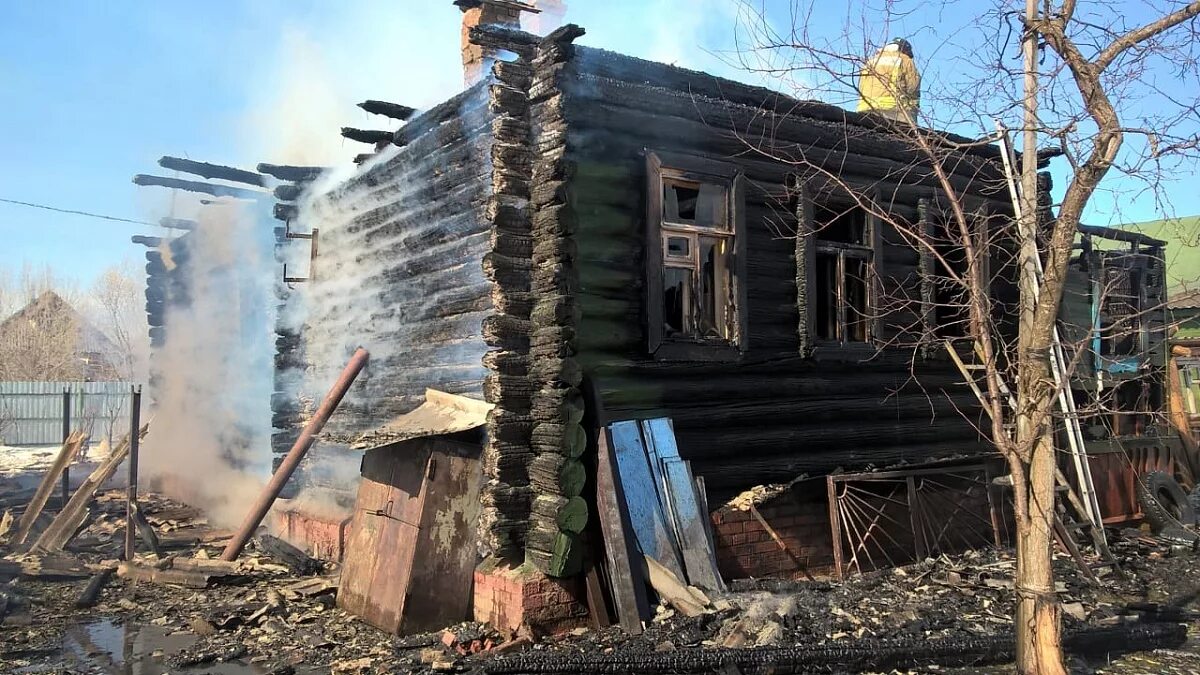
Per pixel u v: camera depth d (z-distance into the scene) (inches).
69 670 227.3
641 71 274.2
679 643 232.5
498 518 250.5
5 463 815.7
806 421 314.2
